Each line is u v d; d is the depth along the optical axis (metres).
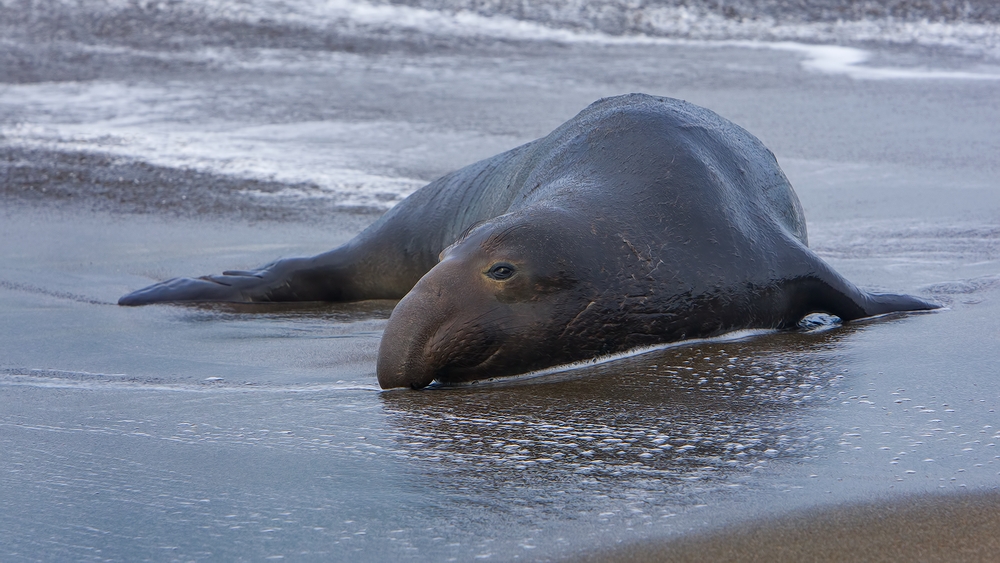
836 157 41.25
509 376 18.31
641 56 68.31
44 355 20.48
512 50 70.56
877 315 20.73
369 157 43.50
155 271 29.09
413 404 16.39
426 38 73.75
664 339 18.91
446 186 27.12
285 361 19.88
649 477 12.52
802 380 16.27
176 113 54.16
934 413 14.27
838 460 12.77
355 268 27.25
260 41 73.00
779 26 77.00
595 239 18.66
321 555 10.90
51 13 79.44
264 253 30.64
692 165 20.47
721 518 11.30
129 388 17.80
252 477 13.06
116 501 12.42
